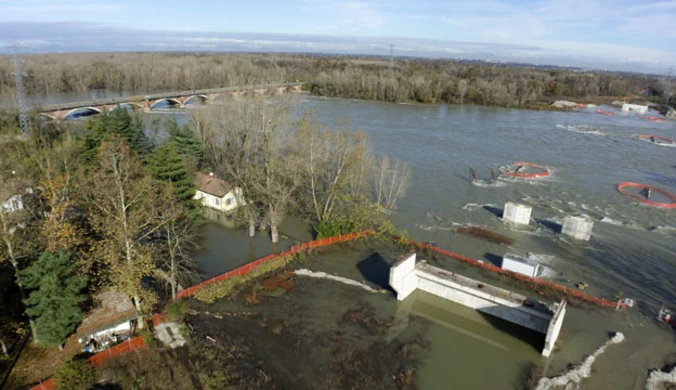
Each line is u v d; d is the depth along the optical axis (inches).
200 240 2046.0
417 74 7691.9
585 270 1915.6
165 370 1200.2
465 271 1856.5
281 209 2086.6
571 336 1457.9
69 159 2058.3
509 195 2849.4
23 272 1139.3
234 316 1482.5
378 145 3988.7
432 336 1437.0
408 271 1647.4
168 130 2746.1
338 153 2090.3
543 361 1337.4
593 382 1256.2
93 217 1459.2
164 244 1710.1
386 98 7101.4
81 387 1098.7
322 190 2370.8
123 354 1242.6
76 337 1269.7
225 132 2652.6
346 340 1391.5
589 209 2647.6
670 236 2281.0
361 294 1654.8
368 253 1977.1
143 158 2229.3
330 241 2026.3
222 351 1298.0
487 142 4323.3
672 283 1830.7
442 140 4313.5
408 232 2244.1
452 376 1264.8
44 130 2632.9
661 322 1553.9
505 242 2154.3
